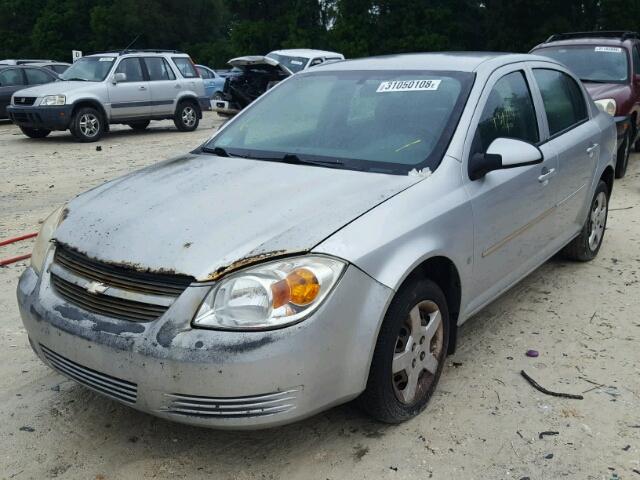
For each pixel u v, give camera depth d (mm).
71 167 11094
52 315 2939
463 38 37344
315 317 2650
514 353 4008
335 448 3076
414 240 3049
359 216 2957
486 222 3617
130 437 3178
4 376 3746
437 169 3426
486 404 3434
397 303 3000
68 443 3133
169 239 2855
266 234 2814
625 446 3080
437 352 3393
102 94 14367
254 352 2561
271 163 3686
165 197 3268
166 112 15805
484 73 3973
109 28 54500
